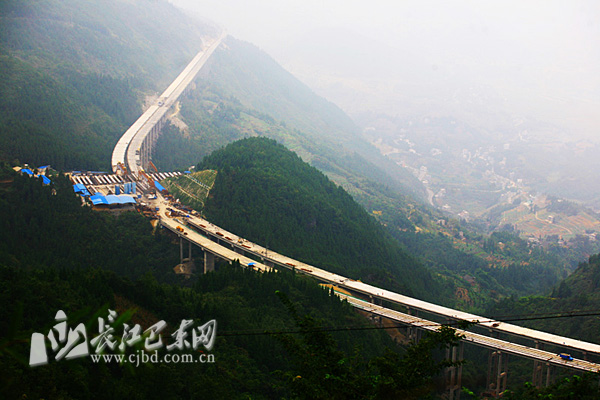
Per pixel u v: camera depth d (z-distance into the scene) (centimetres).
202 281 17450
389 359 5497
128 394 9250
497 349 16112
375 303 19775
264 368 12850
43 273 12925
